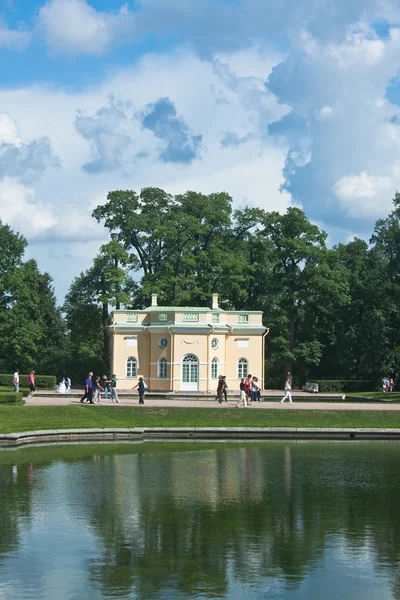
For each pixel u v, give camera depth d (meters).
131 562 19.89
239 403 56.53
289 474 31.61
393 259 84.62
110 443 41.22
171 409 49.03
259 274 90.56
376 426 46.12
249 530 22.80
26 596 17.52
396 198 86.44
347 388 85.19
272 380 91.25
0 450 37.91
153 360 75.94
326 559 20.20
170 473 31.64
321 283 83.19
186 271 89.38
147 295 86.06
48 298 102.69
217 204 91.12
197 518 24.14
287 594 17.80
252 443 41.94
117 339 76.69
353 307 89.81
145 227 87.56
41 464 33.59
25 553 20.58
